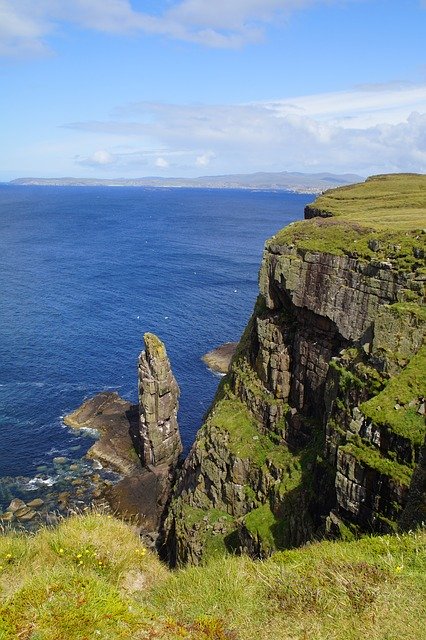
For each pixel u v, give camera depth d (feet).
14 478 173.78
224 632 35.53
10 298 367.45
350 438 72.33
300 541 95.35
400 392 72.59
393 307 90.27
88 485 172.35
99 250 576.61
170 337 295.69
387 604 36.01
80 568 44.42
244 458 126.72
